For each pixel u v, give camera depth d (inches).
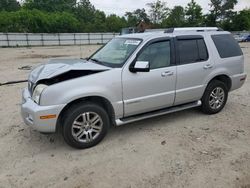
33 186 125.9
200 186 123.3
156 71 176.1
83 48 1296.8
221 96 217.6
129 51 174.1
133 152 155.6
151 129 188.5
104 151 157.5
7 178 132.0
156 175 132.3
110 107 164.9
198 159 146.5
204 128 189.0
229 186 123.0
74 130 155.6
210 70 203.8
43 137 177.2
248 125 194.2
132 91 168.2
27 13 2016.5
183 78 189.3
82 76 153.9
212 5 2667.3
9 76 415.5
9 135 180.5
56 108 145.8
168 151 155.8
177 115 216.1
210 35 209.5
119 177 131.3
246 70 438.3
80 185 125.8
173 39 187.0
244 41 1635.1
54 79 152.8
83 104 156.2
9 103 253.6
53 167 141.5
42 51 1086.4
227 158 147.3
